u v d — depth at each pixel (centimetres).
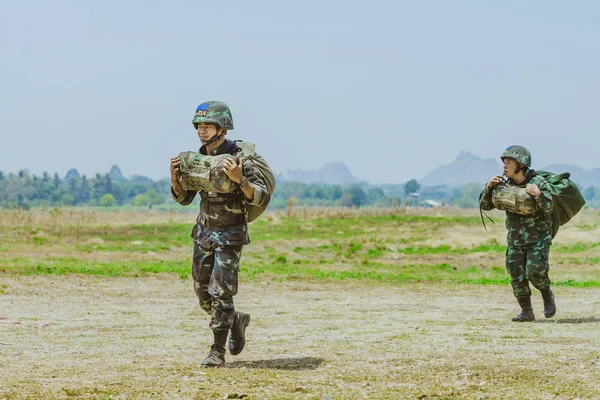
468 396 712
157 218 5028
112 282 1917
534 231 1287
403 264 2805
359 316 1373
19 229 3822
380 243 3594
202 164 846
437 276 2259
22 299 1556
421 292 1825
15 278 1895
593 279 2259
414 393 723
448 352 972
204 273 881
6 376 789
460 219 4594
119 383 751
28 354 949
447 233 3994
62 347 1010
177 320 1302
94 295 1658
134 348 1010
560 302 1631
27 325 1211
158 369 842
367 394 717
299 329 1200
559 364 880
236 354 908
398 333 1151
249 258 2925
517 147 1288
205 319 1320
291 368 859
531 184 1258
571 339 1086
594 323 1273
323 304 1564
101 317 1327
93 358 927
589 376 809
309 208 5166
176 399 683
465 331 1171
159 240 3641
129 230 4034
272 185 877
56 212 4503
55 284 1820
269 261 2825
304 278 2100
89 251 3041
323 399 689
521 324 1260
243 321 906
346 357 935
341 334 1144
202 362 868
